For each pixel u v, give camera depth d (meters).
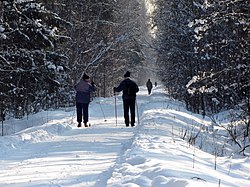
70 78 41.69
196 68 34.88
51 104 38.72
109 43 50.69
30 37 26.19
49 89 28.38
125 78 21.94
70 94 40.84
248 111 17.52
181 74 40.81
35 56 27.06
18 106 29.25
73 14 46.06
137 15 60.22
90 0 49.38
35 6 26.27
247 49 18.83
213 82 18.95
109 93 63.50
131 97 21.72
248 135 16.72
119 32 56.03
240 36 19.36
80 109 22.41
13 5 24.91
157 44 51.25
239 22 17.78
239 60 19.19
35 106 35.81
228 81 20.56
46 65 27.33
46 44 26.69
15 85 26.50
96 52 50.22
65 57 28.77
